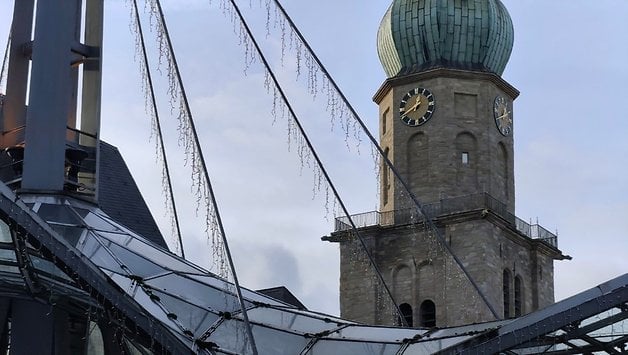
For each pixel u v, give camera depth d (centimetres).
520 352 5388
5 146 6269
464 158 11425
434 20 11631
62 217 5916
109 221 6122
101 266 5641
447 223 11144
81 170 6216
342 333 5794
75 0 6128
